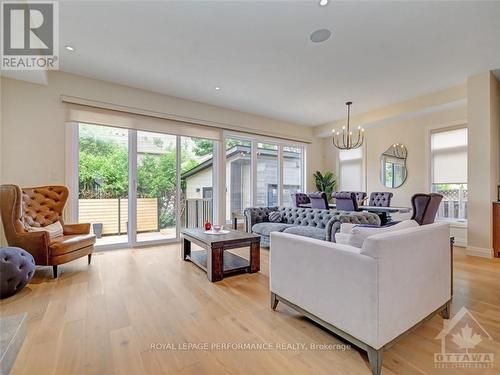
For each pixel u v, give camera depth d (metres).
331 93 4.46
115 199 4.25
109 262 3.42
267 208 4.86
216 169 5.23
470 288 2.54
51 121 3.60
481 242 3.67
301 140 6.55
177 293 2.43
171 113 4.59
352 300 1.47
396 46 2.97
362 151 6.04
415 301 1.61
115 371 1.39
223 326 1.86
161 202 4.60
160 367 1.43
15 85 3.38
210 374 1.38
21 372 1.38
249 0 2.25
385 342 1.39
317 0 2.24
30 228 2.93
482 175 3.65
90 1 2.26
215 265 2.76
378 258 1.36
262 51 3.10
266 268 3.24
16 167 3.38
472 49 3.03
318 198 4.40
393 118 5.13
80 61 3.37
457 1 2.24
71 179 3.73
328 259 1.61
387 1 2.25
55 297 2.32
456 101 4.16
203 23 2.57
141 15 2.45
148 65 3.47
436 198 3.06
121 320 1.93
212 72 3.67
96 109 3.91
